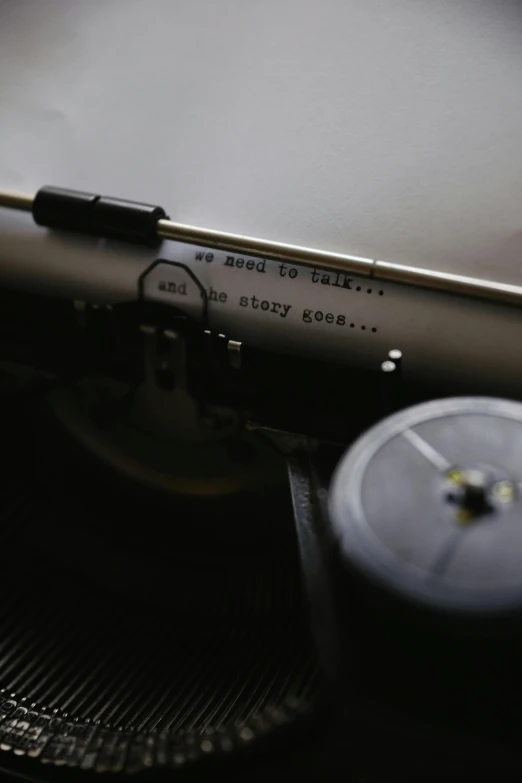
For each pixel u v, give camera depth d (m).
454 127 0.35
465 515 0.27
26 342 0.37
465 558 0.26
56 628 0.38
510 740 0.27
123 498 0.39
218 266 0.33
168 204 0.35
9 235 0.35
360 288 0.32
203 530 0.38
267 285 0.33
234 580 0.38
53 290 0.35
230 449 0.36
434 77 0.36
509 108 0.35
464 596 0.26
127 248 0.34
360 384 0.33
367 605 0.27
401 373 0.32
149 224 0.34
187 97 0.37
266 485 0.37
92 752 0.33
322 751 0.31
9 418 0.40
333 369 0.33
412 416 0.29
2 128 0.37
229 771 0.31
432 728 0.27
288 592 0.36
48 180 0.36
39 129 0.37
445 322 0.32
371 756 0.28
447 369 0.32
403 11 0.37
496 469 0.27
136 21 0.39
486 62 0.36
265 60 0.37
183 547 0.39
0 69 0.39
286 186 0.35
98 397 0.37
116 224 0.34
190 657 0.36
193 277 0.33
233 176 0.35
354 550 0.27
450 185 0.34
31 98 0.38
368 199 0.34
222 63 0.37
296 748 0.31
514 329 0.31
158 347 0.35
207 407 0.35
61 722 0.35
